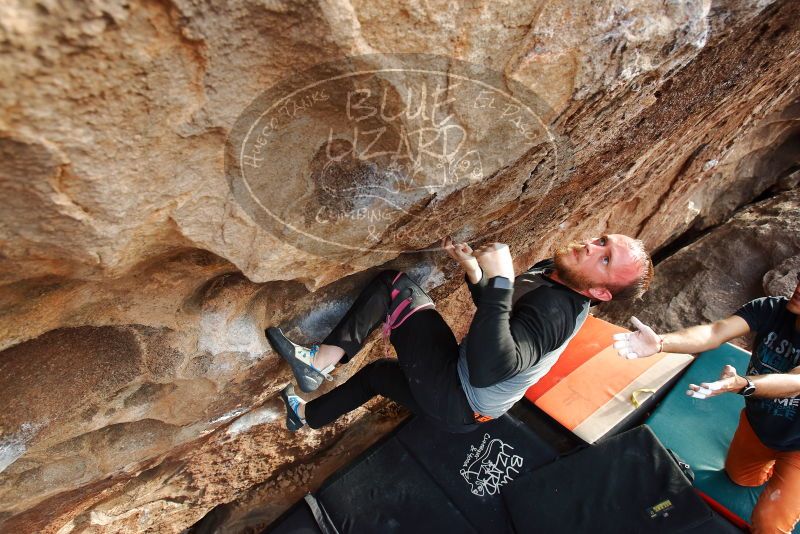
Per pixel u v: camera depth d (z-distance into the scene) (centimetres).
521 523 237
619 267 137
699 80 141
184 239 95
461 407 152
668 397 281
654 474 235
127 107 67
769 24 130
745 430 211
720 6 106
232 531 268
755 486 229
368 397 188
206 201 89
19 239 74
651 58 105
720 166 368
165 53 65
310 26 70
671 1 95
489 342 125
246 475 255
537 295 142
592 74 98
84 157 68
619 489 234
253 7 65
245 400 179
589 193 199
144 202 80
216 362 142
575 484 241
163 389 144
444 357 155
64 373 117
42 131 62
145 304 116
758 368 186
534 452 260
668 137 187
